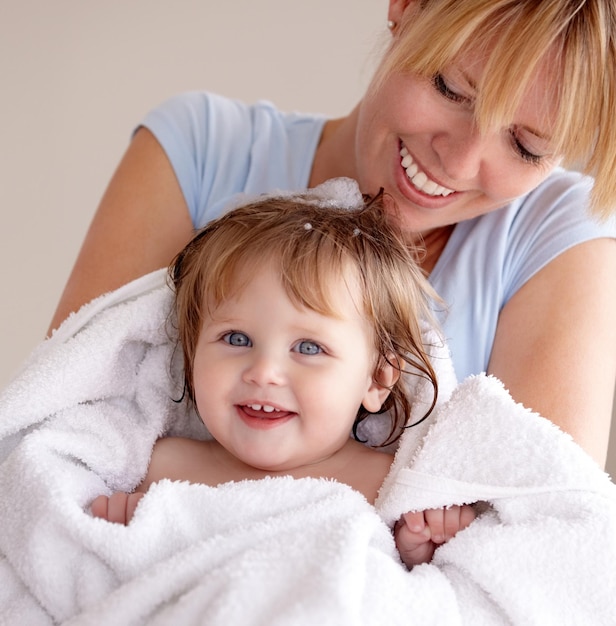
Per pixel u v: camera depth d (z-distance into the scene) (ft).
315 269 3.51
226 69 6.94
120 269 4.26
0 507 3.34
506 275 4.20
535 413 3.43
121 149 7.04
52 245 7.11
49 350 3.75
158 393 3.84
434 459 3.37
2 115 6.97
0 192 7.04
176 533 3.18
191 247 3.87
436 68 3.54
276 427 3.44
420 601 2.98
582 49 3.35
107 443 3.59
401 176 3.93
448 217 4.07
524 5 3.37
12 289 7.13
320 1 6.79
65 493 3.23
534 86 3.43
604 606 3.05
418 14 3.72
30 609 3.17
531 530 3.13
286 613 2.72
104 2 6.89
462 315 4.12
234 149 4.69
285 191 4.31
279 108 6.97
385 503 3.36
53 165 7.04
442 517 3.33
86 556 3.16
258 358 3.43
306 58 6.88
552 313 3.95
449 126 3.67
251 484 3.28
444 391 3.76
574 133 3.53
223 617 2.77
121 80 6.97
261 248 3.55
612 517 3.15
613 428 6.01
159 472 3.67
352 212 3.87
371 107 3.96
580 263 4.06
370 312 3.63
